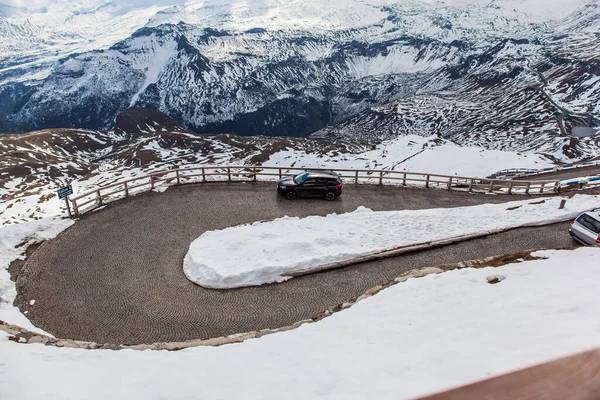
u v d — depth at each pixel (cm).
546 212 2297
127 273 1712
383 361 623
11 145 18988
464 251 1866
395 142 15375
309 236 1938
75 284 1630
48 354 923
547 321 639
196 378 721
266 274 1647
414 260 1783
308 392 554
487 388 276
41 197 12100
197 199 2511
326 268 1698
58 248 1895
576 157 14588
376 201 2655
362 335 874
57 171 16175
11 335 1100
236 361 824
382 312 1058
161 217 2253
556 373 287
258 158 14888
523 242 1962
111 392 657
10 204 11531
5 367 769
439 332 751
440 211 2366
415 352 639
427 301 1052
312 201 2562
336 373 614
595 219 1880
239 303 1509
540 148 16975
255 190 2684
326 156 14762
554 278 1019
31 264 1758
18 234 1939
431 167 11400
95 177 14500
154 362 870
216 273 1630
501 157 11650
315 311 1454
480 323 742
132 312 1462
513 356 446
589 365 295
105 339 1327
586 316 624
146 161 16188
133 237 2023
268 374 689
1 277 1628
